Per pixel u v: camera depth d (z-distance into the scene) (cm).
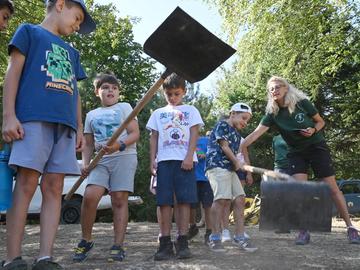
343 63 1570
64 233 682
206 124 1627
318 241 530
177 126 422
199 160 538
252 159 1828
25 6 1123
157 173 416
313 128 512
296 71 1424
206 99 1705
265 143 1862
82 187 1133
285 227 278
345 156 2009
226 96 1956
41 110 299
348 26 1384
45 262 292
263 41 1302
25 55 305
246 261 384
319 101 1859
